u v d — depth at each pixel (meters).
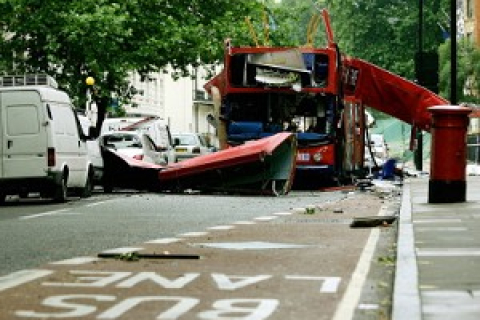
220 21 50.66
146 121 50.00
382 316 9.45
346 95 41.78
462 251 14.05
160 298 10.57
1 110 30.23
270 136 36.56
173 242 16.70
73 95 46.84
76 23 44.59
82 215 24.39
